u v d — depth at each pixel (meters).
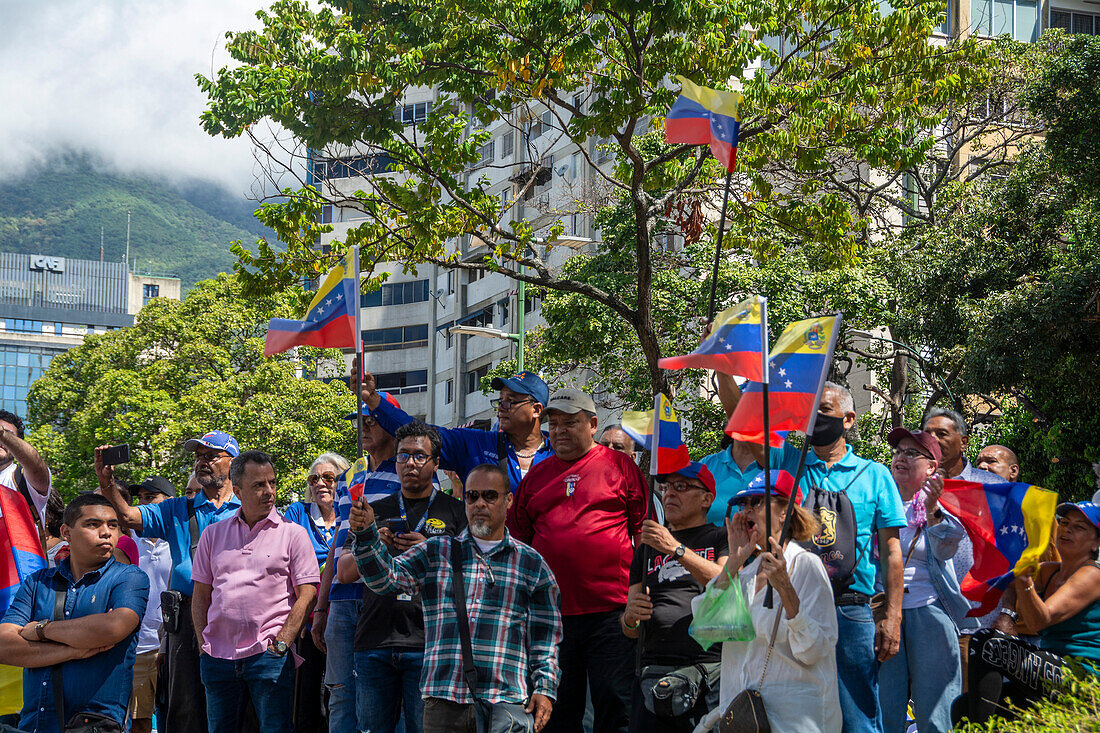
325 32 16.45
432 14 15.50
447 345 48.25
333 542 8.67
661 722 6.53
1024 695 6.39
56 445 45.84
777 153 16.36
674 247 26.28
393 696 7.52
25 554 7.88
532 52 15.72
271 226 16.45
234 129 16.14
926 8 15.79
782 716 5.75
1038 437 19.08
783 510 5.97
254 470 8.28
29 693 7.24
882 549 6.91
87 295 119.06
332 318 7.19
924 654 7.18
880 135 15.92
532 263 17.17
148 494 10.78
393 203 17.00
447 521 7.68
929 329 20.27
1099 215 18.05
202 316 42.38
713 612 5.77
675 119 6.98
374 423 8.62
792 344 6.10
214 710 8.20
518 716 6.55
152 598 10.32
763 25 15.88
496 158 41.78
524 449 8.73
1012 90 23.95
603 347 22.91
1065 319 17.27
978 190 22.64
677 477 6.81
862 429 22.78
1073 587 6.50
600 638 7.32
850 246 17.41
